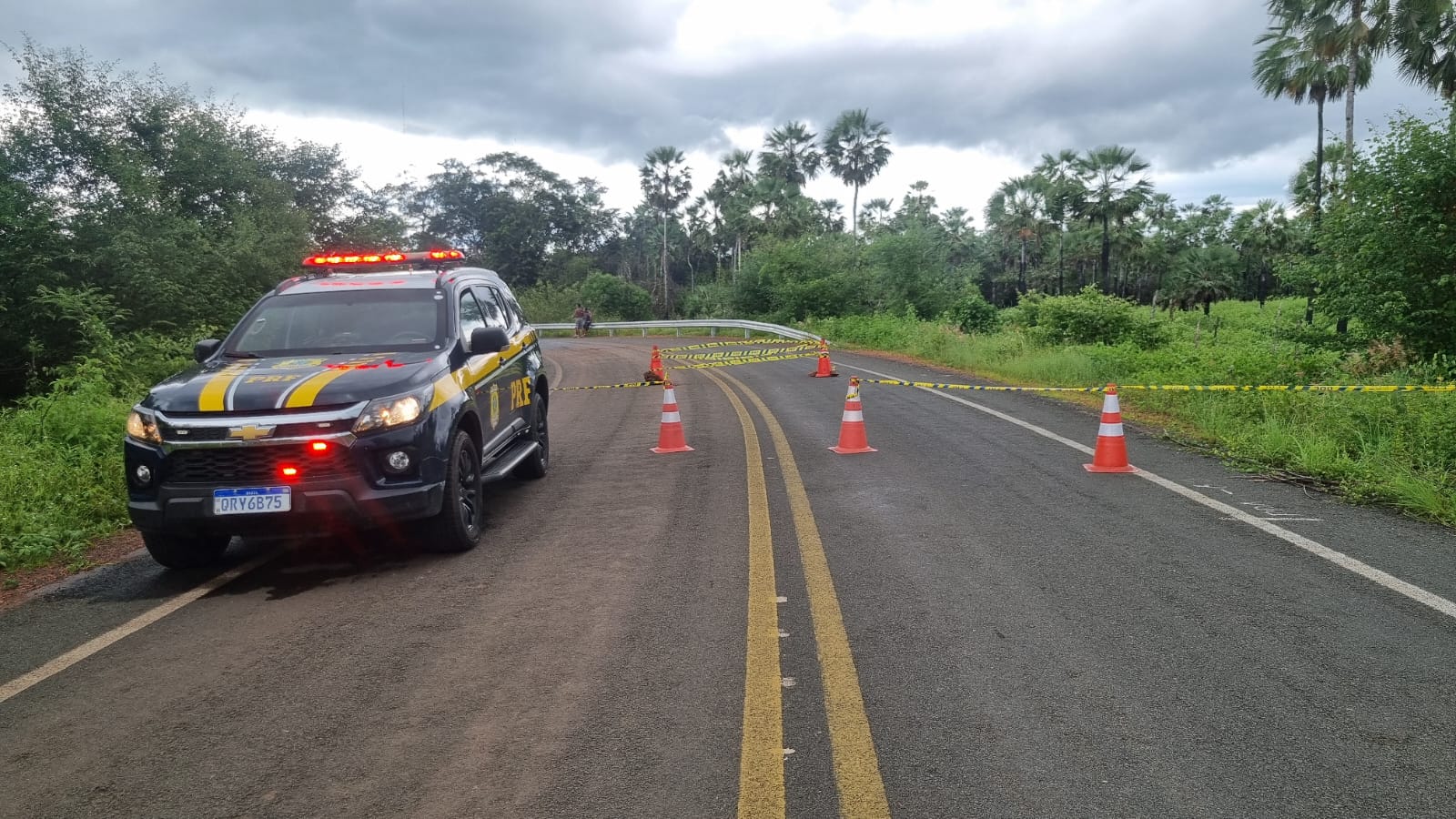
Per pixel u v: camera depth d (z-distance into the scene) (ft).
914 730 11.32
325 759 11.21
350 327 23.07
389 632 15.70
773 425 39.17
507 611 16.49
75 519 24.66
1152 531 20.40
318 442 17.94
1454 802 9.41
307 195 90.53
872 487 25.90
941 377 61.98
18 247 49.06
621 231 297.74
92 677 14.29
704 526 22.07
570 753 11.07
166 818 10.03
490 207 257.75
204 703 13.05
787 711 11.96
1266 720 11.31
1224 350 50.80
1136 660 13.25
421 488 18.90
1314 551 18.44
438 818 9.74
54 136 55.47
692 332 146.10
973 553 18.95
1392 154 37.73
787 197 210.18
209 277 57.82
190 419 18.12
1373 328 39.70
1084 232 251.39
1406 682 12.25
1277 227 240.53
